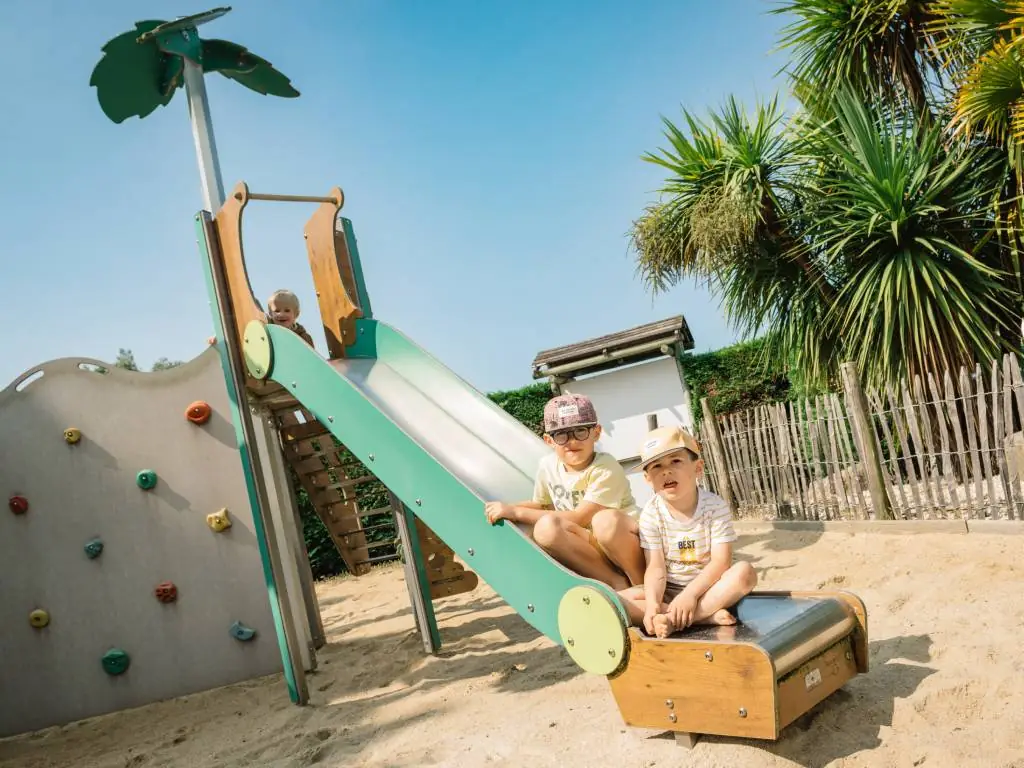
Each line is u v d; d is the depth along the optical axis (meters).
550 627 2.99
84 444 5.29
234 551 5.31
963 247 7.18
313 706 4.32
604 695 3.38
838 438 5.92
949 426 5.88
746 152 8.30
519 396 12.02
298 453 5.91
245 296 4.30
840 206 7.56
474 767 2.84
